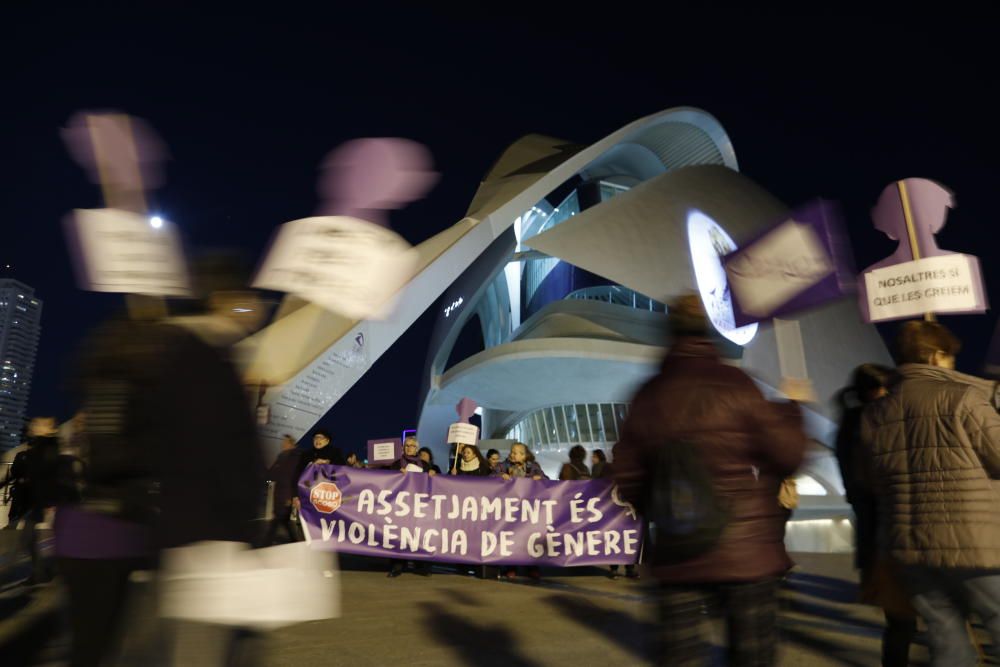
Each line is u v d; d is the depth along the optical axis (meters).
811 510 27.78
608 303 32.81
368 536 8.55
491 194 29.09
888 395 3.53
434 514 8.65
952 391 3.29
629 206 31.06
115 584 2.95
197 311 2.49
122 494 2.71
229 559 2.16
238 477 2.25
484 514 8.69
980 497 3.15
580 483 8.87
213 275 2.53
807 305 3.06
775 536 2.67
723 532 2.50
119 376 2.54
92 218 2.52
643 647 5.09
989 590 3.13
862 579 4.62
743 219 34.97
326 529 8.52
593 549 8.70
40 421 6.76
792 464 2.71
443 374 34.53
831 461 28.58
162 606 2.14
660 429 2.67
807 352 30.28
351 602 7.04
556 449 35.62
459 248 22.47
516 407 36.78
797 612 6.68
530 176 30.12
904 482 3.34
